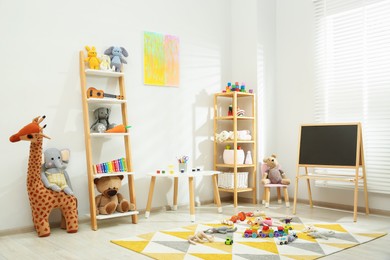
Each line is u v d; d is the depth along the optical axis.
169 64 4.11
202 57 4.43
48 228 3.04
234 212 3.92
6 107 3.14
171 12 4.15
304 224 3.30
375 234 2.94
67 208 3.12
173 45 4.15
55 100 3.37
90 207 3.25
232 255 2.43
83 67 3.41
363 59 3.85
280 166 4.62
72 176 3.44
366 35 3.82
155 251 2.55
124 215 3.37
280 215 3.72
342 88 4.02
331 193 4.13
